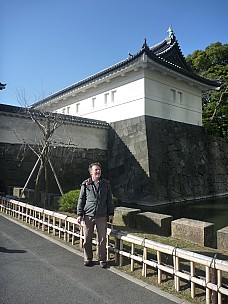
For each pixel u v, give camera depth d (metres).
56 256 4.07
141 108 12.80
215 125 20.12
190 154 14.79
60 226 5.13
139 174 12.28
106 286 3.11
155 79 13.49
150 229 5.91
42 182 11.00
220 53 22.34
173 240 5.14
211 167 16.20
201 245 4.93
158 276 3.24
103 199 3.78
